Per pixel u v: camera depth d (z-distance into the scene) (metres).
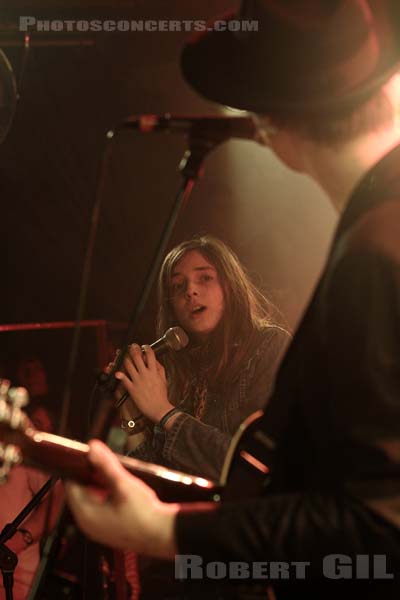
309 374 2.54
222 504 2.52
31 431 2.60
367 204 2.59
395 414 2.30
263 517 2.42
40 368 9.59
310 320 2.67
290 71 2.65
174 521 2.50
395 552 2.29
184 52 2.94
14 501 6.42
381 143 2.64
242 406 4.88
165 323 5.36
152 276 3.02
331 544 2.33
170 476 2.99
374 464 2.29
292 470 2.65
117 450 3.70
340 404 2.37
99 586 5.37
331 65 2.61
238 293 5.16
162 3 9.52
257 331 5.09
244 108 2.92
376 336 2.35
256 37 2.73
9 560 5.21
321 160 2.70
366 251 2.41
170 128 3.03
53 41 8.15
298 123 2.66
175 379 5.14
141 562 6.32
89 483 2.60
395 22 2.69
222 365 5.02
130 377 4.91
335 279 2.45
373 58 2.60
